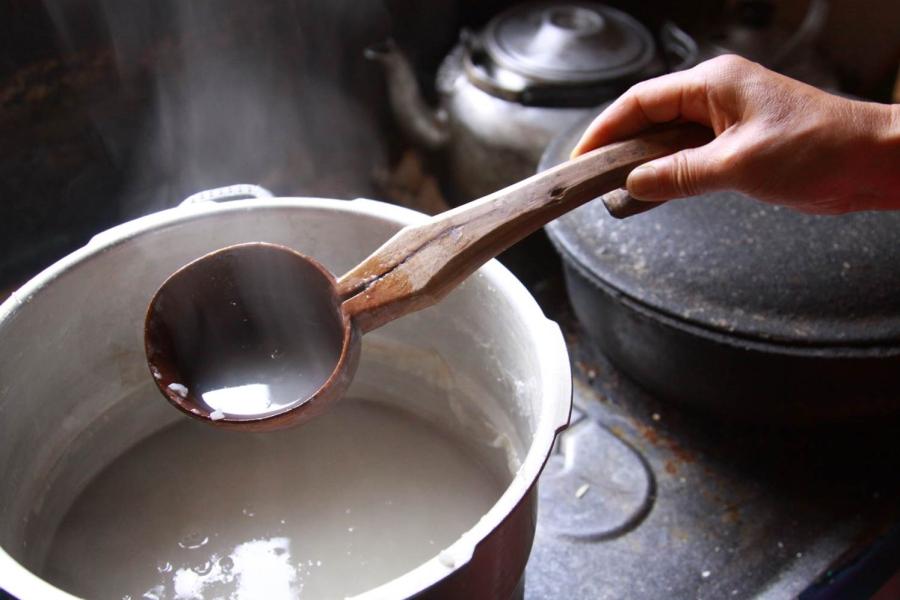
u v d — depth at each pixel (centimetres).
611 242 72
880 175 57
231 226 65
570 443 79
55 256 86
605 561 71
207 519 67
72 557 65
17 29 75
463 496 69
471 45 94
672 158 55
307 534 66
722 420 77
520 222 54
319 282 57
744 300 68
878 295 68
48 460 65
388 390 75
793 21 107
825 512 75
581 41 90
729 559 72
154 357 57
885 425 80
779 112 56
